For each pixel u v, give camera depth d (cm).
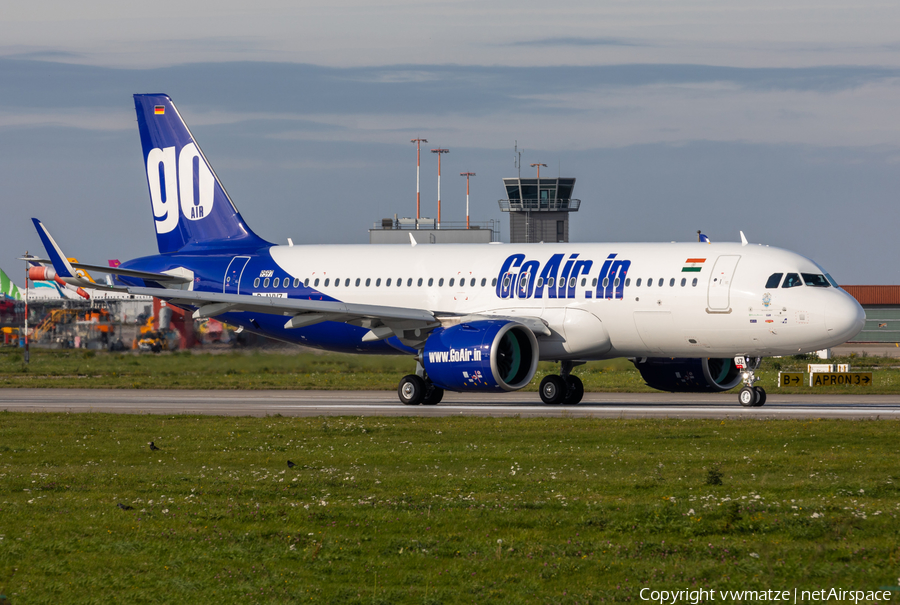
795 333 11194
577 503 5488
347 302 13738
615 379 17975
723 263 11612
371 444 8325
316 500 5719
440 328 12044
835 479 6294
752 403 12000
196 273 14825
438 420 10100
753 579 4091
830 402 12800
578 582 4078
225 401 13525
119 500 5756
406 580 4106
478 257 13138
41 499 5778
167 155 15500
